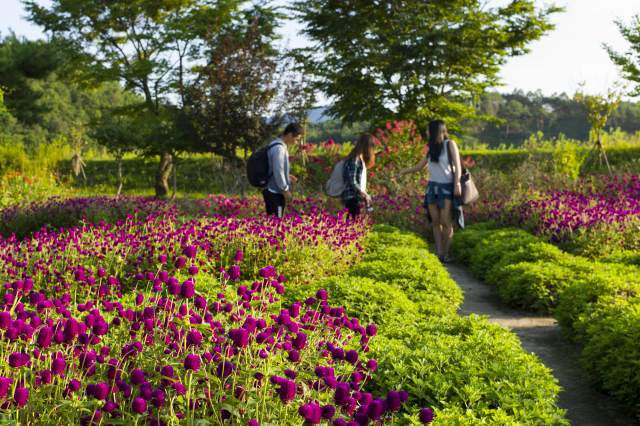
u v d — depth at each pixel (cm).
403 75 2225
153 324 215
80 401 159
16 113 2516
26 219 952
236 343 177
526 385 268
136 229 645
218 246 532
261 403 177
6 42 2486
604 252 723
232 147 1374
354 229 696
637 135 2486
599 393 342
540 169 1464
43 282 428
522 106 9825
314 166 1507
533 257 636
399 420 229
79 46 1780
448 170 771
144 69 1672
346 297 411
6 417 149
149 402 174
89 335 193
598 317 411
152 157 1892
